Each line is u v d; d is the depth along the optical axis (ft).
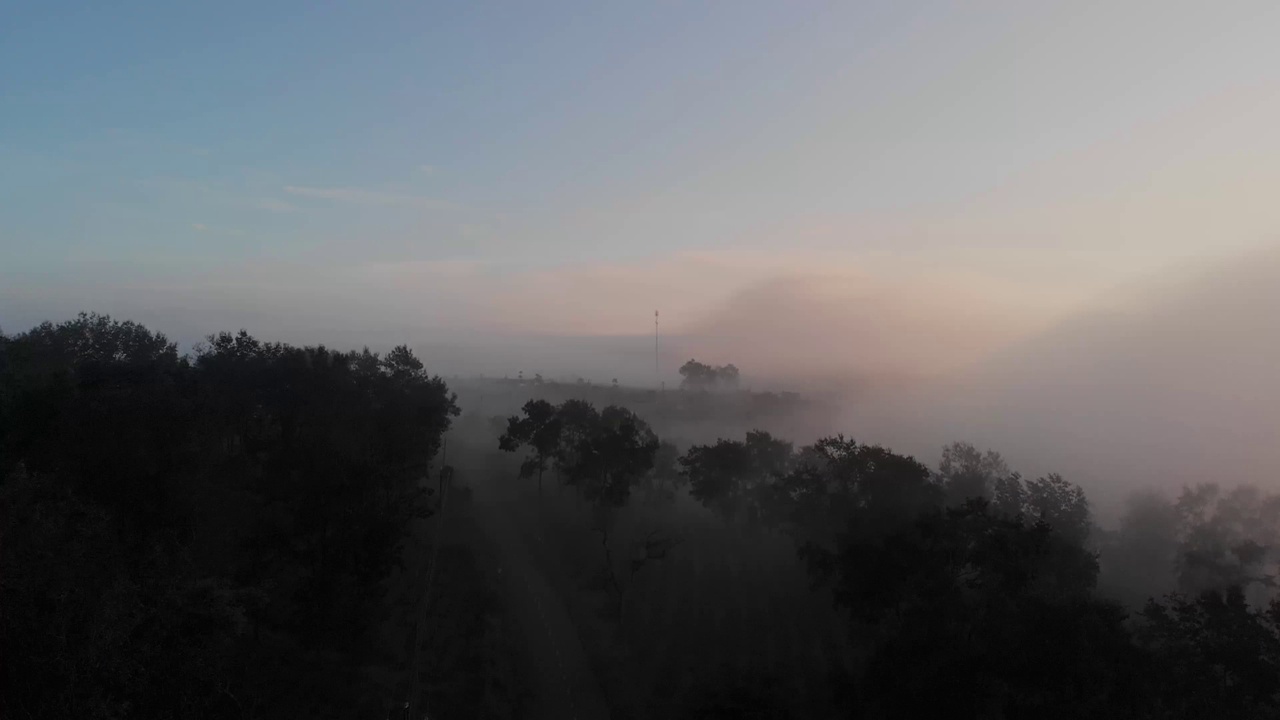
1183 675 93.81
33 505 71.05
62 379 128.77
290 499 127.03
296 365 198.08
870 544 128.26
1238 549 185.47
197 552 109.81
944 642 100.63
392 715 104.32
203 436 136.56
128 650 67.36
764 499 194.49
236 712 82.69
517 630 144.97
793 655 138.51
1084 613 94.53
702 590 167.94
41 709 56.90
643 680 130.62
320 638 117.08
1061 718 85.05
